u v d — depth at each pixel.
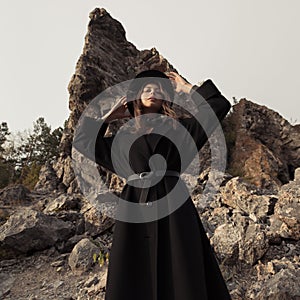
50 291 5.40
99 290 4.96
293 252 5.70
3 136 55.75
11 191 13.10
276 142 26.20
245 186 7.86
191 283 2.50
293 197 6.30
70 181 19.12
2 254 6.55
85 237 6.97
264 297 4.19
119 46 25.16
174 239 2.63
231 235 5.58
